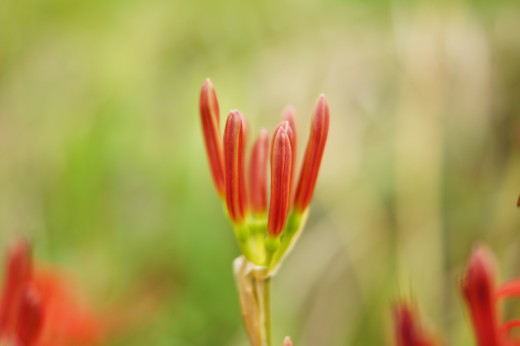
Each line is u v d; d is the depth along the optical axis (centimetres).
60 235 92
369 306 83
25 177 97
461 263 84
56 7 107
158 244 88
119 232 91
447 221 87
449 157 90
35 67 105
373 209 88
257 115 94
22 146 98
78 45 105
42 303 43
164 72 101
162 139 96
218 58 100
